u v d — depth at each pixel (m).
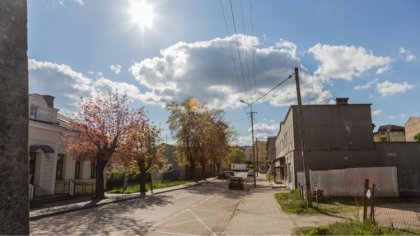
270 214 17.38
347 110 31.56
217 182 57.03
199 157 58.22
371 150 30.55
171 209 20.09
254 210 19.31
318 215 16.39
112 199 24.62
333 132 31.28
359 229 10.43
